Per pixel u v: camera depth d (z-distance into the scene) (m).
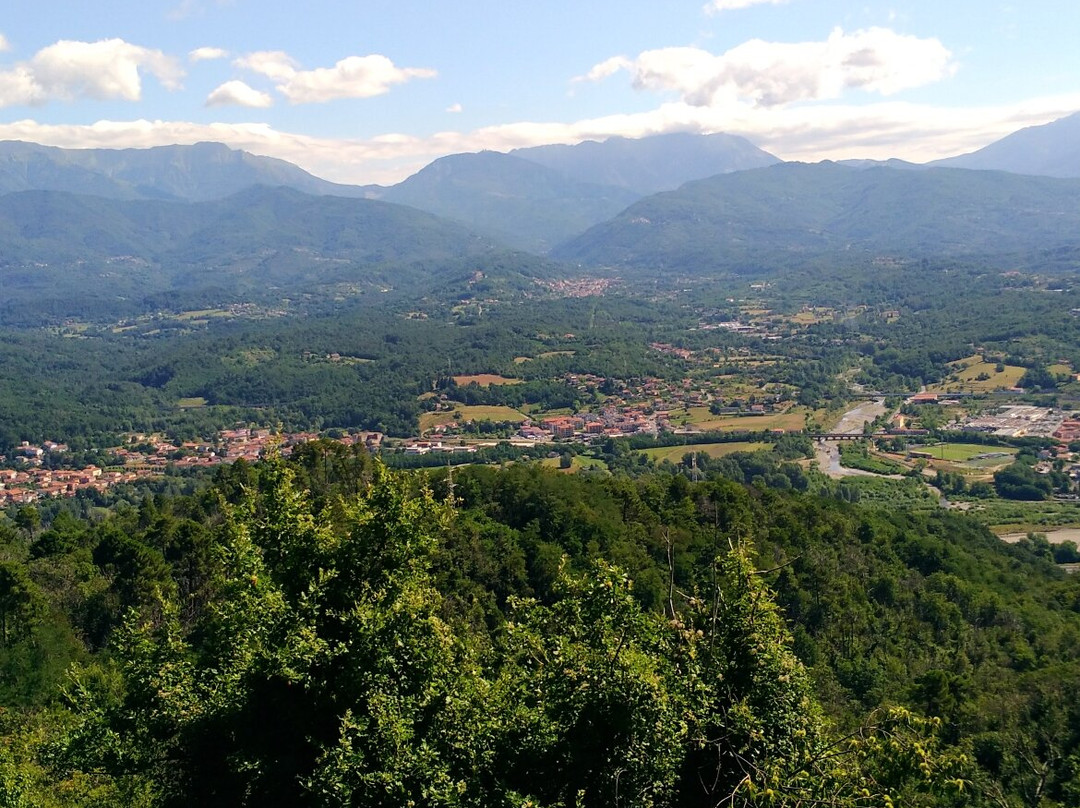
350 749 13.27
